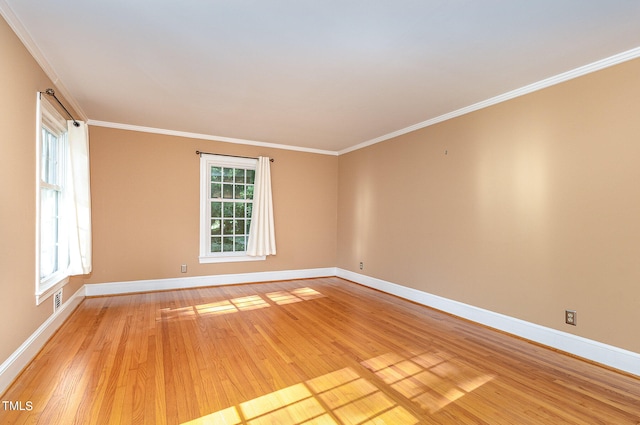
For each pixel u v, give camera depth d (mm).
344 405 1979
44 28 2191
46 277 3000
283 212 5711
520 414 1904
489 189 3422
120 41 2350
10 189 2129
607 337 2533
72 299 3711
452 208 3838
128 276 4613
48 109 2789
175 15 2035
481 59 2580
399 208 4652
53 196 3266
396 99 3445
